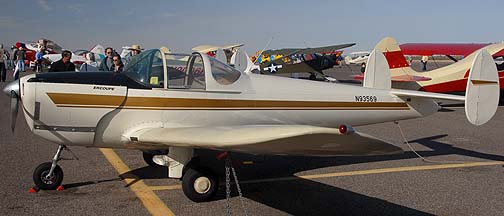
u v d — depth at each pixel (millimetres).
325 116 5020
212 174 4027
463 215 3660
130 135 4094
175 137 3652
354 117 5215
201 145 3436
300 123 4914
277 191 4344
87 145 4203
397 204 3936
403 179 4773
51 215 3527
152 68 4230
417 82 12430
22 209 3648
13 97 4008
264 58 23062
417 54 18125
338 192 4305
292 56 21938
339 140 2787
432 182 4656
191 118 4324
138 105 4125
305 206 3893
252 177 4871
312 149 3148
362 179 4777
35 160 5340
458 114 10805
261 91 4660
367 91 5262
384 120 5410
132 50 9172
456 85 12344
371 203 3969
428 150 6363
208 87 4375
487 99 4855
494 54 12992
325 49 21766
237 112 4535
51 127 3998
